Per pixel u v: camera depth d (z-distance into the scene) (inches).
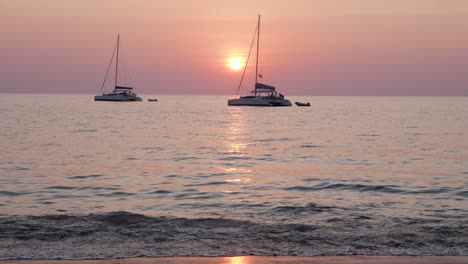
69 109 4854.8
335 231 481.7
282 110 4864.7
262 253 414.9
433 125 2839.6
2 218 520.4
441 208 641.6
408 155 1396.4
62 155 1328.7
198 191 810.2
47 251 413.4
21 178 926.4
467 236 459.5
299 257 404.8
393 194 772.0
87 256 402.3
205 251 418.6
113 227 486.3
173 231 476.4
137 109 5128.0
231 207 661.9
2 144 1601.9
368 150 1539.1
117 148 1545.3
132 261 392.2
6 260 390.3
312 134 2199.8
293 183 898.1
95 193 781.9
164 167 1130.7
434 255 410.3
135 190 813.9
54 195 758.5
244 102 4768.7
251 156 1379.2
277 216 575.2
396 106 7391.7
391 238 455.2
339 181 916.6
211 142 1807.3
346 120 3376.0
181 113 4343.0
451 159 1296.8
